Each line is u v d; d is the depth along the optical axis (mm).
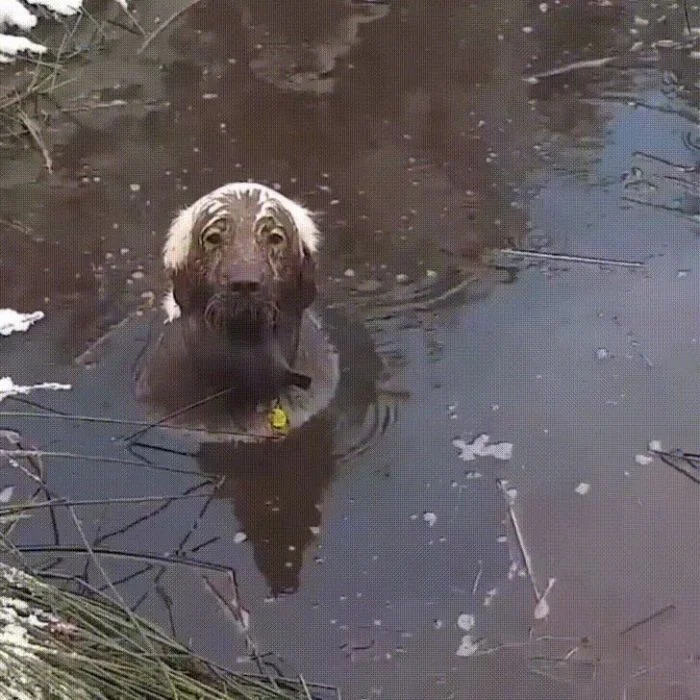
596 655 2150
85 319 2693
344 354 2611
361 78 3293
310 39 3410
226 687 2086
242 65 3320
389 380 2559
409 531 2314
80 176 3012
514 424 2475
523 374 2566
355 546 2293
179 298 2527
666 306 2693
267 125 3152
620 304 2699
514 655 2152
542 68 3332
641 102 3223
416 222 2898
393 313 2697
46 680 2035
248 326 2453
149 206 2939
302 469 2410
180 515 2340
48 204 2945
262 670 2133
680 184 2975
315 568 2262
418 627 2188
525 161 3055
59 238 2865
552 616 2199
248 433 2467
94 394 2541
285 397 2508
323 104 3213
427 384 2553
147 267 2805
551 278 2766
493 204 2941
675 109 3195
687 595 2221
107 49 3352
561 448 2432
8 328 2654
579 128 3143
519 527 2314
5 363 2602
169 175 3018
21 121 3119
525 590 2230
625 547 2283
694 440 2439
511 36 3457
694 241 2838
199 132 3129
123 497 2369
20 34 3367
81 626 2135
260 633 2178
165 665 2082
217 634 2176
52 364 2602
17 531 2307
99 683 2061
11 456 2379
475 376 2564
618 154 3068
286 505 2355
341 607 2213
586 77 3299
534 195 2965
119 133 3119
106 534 2312
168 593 2229
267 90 3246
